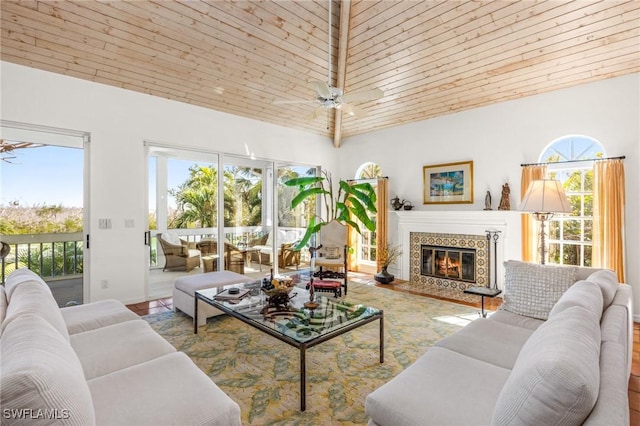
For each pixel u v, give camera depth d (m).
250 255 5.73
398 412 1.34
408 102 5.27
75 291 4.05
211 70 4.29
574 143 4.24
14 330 1.28
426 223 5.46
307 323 2.44
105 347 1.93
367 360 2.74
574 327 1.23
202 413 1.34
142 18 3.39
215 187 5.25
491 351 1.88
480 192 4.98
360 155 6.67
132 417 1.28
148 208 4.55
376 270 6.40
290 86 4.92
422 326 3.52
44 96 3.70
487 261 4.77
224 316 3.81
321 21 3.96
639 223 3.69
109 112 4.15
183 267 4.90
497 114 4.80
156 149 4.63
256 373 2.52
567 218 4.32
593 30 3.36
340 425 1.93
